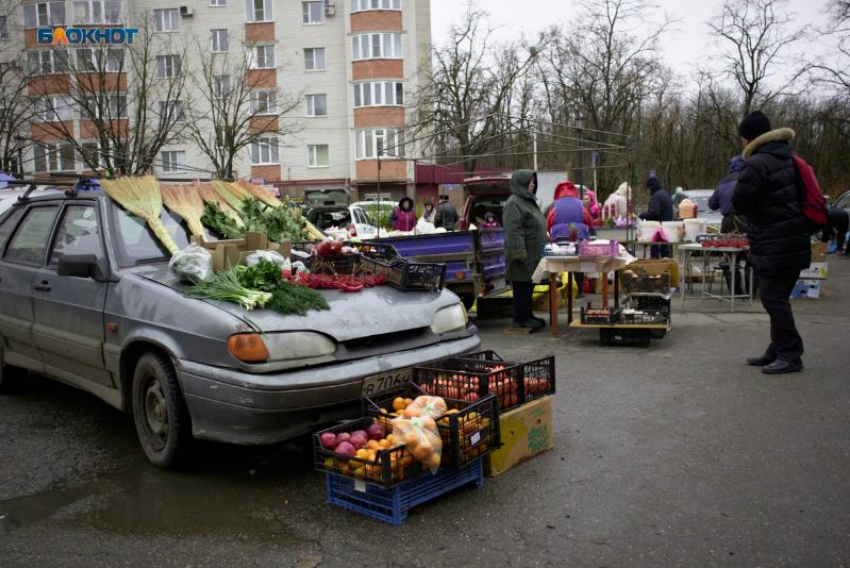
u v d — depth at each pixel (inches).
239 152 1738.4
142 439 188.1
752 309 418.3
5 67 1268.5
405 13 1761.8
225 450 197.9
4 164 1084.5
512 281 364.5
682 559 130.2
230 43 1727.4
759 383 246.1
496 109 1396.4
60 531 149.0
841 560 127.8
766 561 128.3
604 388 247.8
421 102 1397.6
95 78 1195.3
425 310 197.6
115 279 196.7
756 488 160.1
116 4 1494.8
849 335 322.7
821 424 200.8
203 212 234.2
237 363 161.8
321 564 132.7
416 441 144.4
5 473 182.9
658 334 318.3
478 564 131.1
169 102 1350.9
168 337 175.6
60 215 233.6
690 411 217.6
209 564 133.9
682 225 463.2
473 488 165.9
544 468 176.7
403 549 137.6
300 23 1764.3
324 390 165.9
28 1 1486.2
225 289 175.5
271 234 250.5
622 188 606.9
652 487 162.7
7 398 256.8
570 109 1487.5
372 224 802.2
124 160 1045.8
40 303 226.1
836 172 1718.8
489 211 557.0
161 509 159.2
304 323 171.0
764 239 252.2
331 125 1787.6
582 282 483.5
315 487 170.6
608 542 137.6
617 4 1439.5
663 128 1995.6
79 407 243.6
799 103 1664.6
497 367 184.9
